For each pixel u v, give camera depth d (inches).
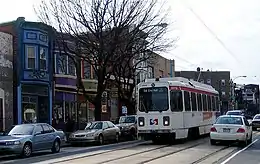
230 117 920.9
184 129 993.5
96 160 657.6
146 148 864.9
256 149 826.8
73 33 1245.1
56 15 1253.7
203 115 1166.3
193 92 1085.1
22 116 1245.7
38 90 1305.4
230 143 961.5
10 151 770.2
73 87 1469.0
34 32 1284.4
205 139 1129.4
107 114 1728.6
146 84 971.3
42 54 1309.1
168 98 948.0
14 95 1235.9
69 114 1467.8
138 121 967.0
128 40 1250.6
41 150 847.7
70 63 1454.2
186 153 749.9
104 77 1268.5
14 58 1248.2
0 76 1182.3
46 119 1334.9
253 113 2696.9
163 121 941.8
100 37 1224.8
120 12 1232.2
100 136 1069.1
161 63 2362.2
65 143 1087.6
